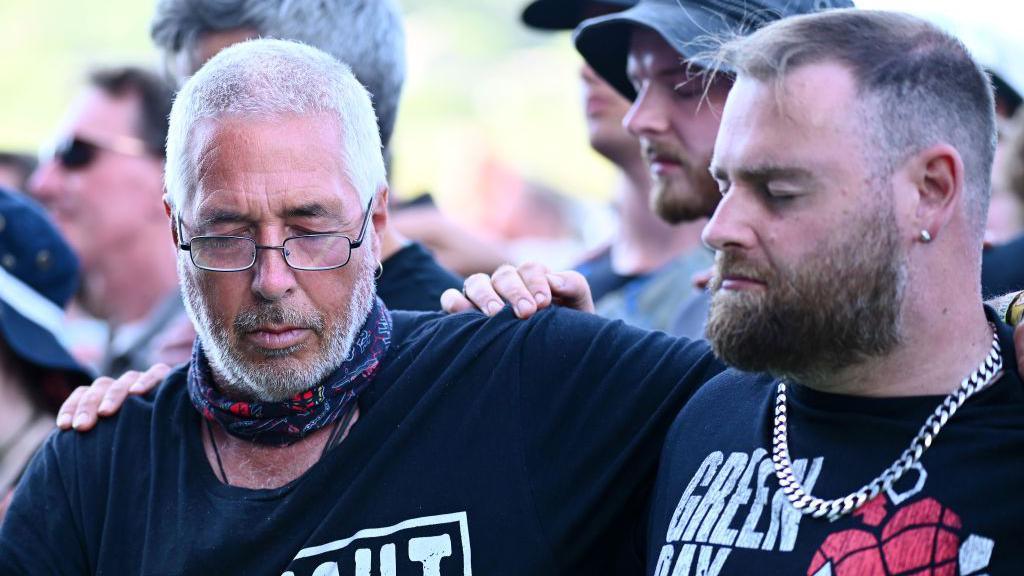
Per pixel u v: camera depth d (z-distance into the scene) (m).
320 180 2.29
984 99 2.02
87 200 4.76
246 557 2.32
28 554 2.43
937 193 1.97
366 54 3.09
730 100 2.06
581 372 2.43
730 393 2.26
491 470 2.35
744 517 2.06
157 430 2.49
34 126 11.90
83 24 12.24
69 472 2.49
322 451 2.41
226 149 2.28
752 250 2.00
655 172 2.97
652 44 2.92
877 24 2.02
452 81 13.13
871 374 2.02
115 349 4.61
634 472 2.36
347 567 2.30
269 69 2.35
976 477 1.89
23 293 3.28
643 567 2.33
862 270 1.95
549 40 13.39
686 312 3.51
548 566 2.30
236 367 2.34
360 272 2.37
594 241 7.72
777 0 2.73
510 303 2.55
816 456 2.04
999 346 2.00
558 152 12.22
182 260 2.37
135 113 4.79
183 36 3.17
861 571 1.90
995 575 1.84
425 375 2.45
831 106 1.95
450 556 2.29
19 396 3.20
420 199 4.12
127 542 2.40
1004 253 3.31
